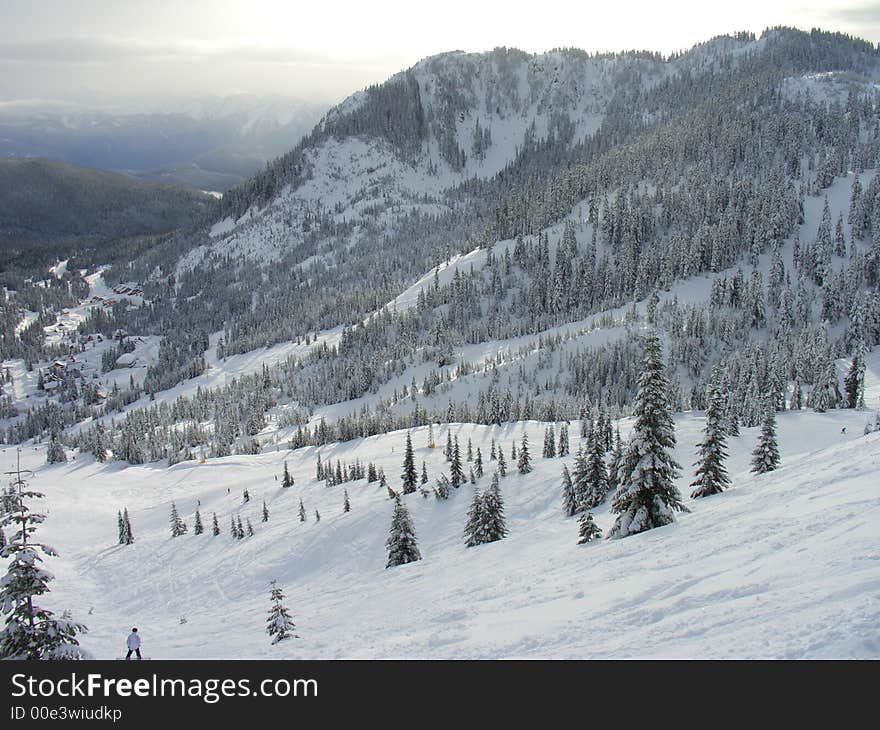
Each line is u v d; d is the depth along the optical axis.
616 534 40.53
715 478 49.66
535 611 23.48
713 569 21.83
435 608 31.89
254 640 35.84
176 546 115.44
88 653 25.34
